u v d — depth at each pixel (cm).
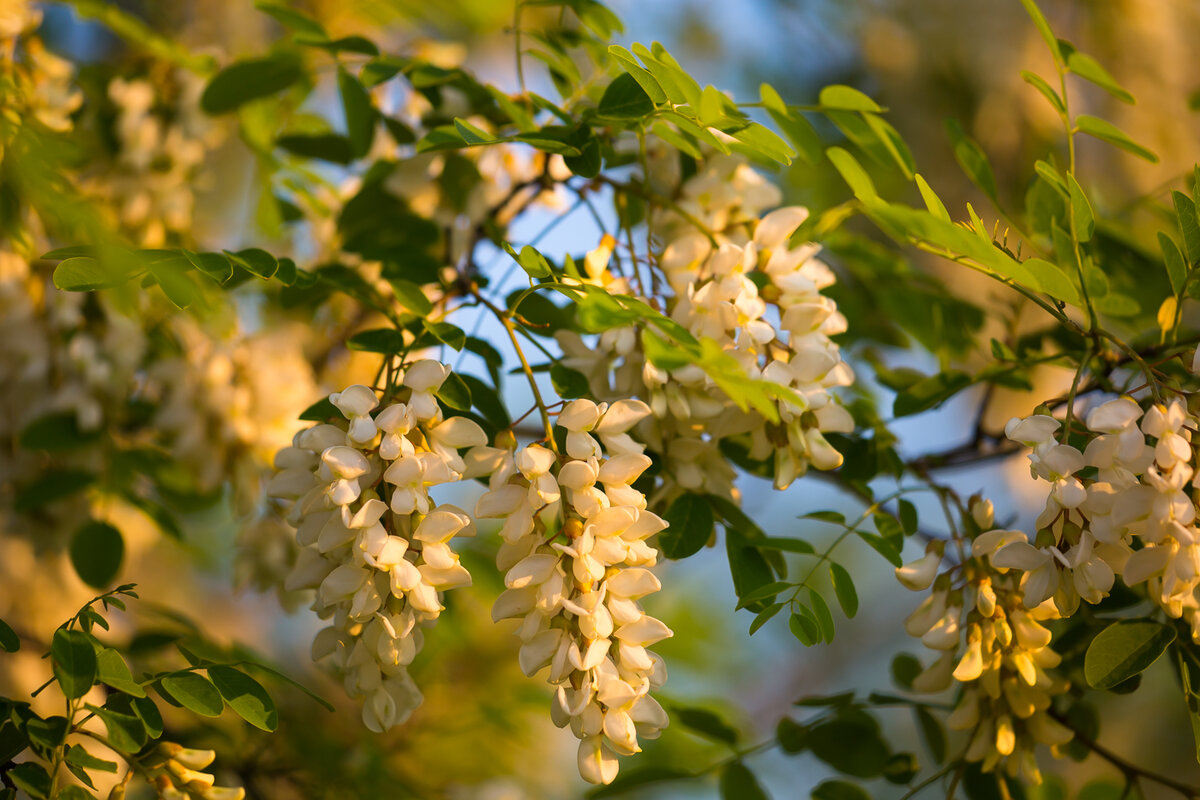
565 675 152
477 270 174
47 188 161
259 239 189
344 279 169
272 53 173
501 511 153
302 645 334
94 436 173
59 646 154
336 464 152
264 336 179
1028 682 157
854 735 168
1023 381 167
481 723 203
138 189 178
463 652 226
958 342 177
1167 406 153
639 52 155
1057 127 251
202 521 205
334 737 188
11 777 154
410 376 154
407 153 177
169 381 175
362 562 153
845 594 158
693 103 156
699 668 282
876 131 165
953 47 259
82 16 173
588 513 152
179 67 179
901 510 162
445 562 153
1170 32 258
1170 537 152
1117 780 174
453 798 209
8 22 172
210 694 156
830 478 172
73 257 155
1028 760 161
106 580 173
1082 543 153
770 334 158
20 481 175
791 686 442
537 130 160
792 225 161
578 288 155
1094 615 163
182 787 156
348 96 172
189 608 267
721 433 159
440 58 178
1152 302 173
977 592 158
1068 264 161
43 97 173
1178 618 156
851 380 160
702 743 186
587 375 160
